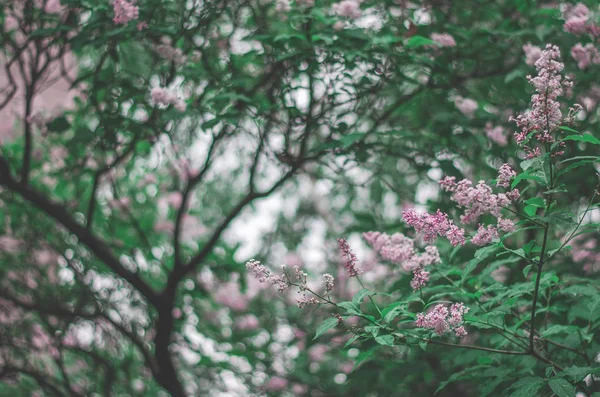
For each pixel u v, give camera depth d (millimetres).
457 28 4152
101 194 5543
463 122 4238
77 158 4859
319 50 4035
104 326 5449
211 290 5906
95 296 5406
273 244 6316
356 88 4273
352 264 2711
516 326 2928
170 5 4195
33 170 5484
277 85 4352
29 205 5449
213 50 4469
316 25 4172
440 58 4301
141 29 3943
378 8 4375
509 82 4402
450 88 4395
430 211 4238
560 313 3635
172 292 4879
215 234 4828
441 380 4203
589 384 3297
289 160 4566
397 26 4336
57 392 5125
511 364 3178
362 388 4426
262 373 5715
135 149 4898
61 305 5391
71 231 4723
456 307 2609
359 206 6020
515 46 4418
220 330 6008
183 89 4516
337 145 4207
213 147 4742
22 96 5410
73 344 5383
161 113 4281
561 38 4113
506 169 2545
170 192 5875
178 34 4273
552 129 2551
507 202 2539
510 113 4691
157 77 4559
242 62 4336
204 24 4320
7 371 5184
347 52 3918
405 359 4488
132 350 5633
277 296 6117
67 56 6094
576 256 4043
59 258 5574
